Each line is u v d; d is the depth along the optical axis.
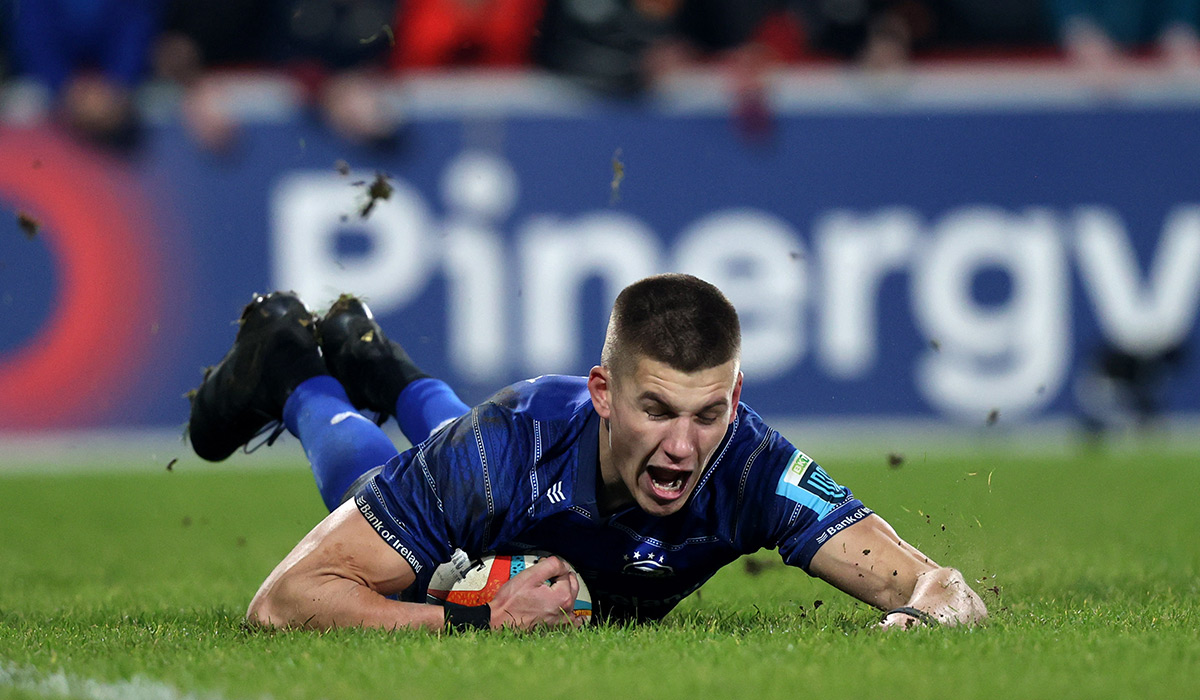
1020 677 10.38
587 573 13.91
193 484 38.94
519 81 44.91
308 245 44.34
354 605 12.85
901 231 44.84
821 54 49.59
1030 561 20.98
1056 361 44.53
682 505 12.90
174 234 44.25
